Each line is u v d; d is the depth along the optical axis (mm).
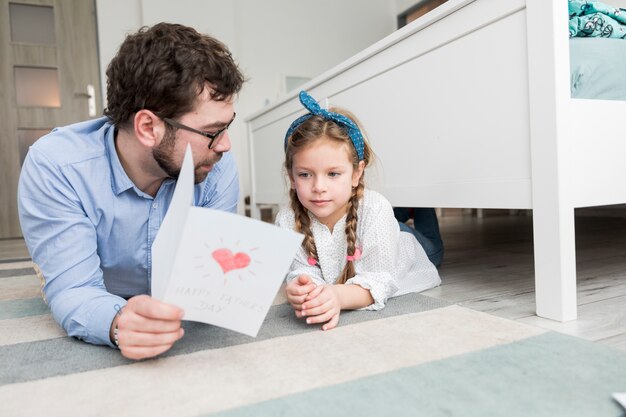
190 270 590
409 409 479
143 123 734
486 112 933
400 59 1184
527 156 849
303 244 1026
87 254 781
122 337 624
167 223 682
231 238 586
